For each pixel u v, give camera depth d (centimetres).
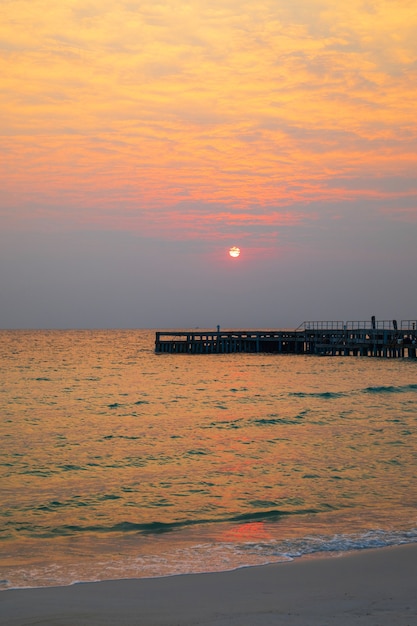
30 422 3341
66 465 2194
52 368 8438
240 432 2948
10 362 9969
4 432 2984
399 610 827
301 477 1967
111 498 1720
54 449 2517
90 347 17638
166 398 4644
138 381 6284
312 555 1112
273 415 3578
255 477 1977
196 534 1326
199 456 2352
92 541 1284
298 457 2309
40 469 2128
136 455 2378
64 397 4744
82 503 1662
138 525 1430
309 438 2745
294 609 838
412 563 1047
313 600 873
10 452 2450
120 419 3456
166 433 2936
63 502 1675
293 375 6925
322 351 9706
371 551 1127
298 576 988
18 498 1723
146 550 1192
